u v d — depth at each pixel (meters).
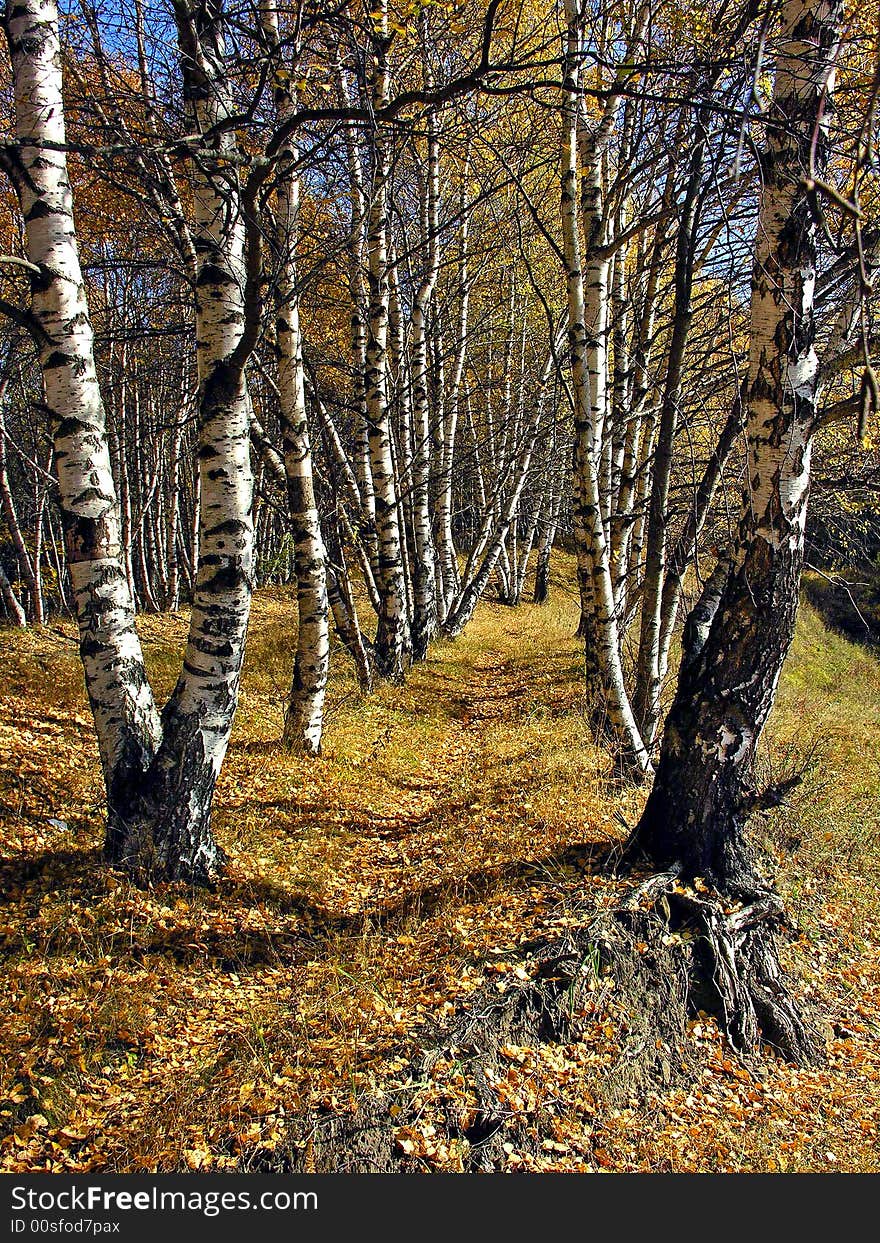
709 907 4.62
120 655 4.98
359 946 4.66
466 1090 3.53
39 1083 3.46
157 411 14.45
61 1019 3.79
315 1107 3.40
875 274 4.91
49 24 4.42
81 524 4.80
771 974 4.63
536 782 7.30
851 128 4.08
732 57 3.90
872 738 9.74
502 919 4.80
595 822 6.02
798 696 12.01
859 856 6.54
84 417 4.71
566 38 6.49
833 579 7.01
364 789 7.53
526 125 9.41
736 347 6.96
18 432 15.08
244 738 8.42
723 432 5.91
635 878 4.89
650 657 7.26
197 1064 3.69
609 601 7.39
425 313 13.49
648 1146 3.56
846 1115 4.02
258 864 5.53
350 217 9.92
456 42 6.48
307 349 10.62
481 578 17.77
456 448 19.00
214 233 4.97
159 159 5.21
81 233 8.66
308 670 8.09
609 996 4.15
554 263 14.93
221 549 4.96
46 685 9.30
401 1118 3.35
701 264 6.17
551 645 16.98
